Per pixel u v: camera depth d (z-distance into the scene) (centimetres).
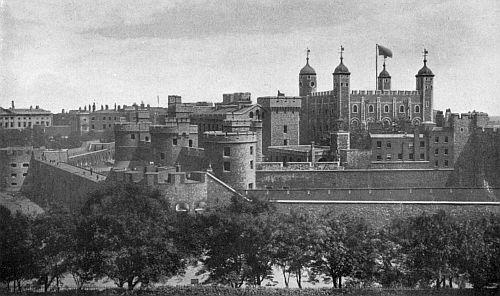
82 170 10800
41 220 6228
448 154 13275
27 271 6034
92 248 6022
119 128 12662
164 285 6291
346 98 16312
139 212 6431
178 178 8138
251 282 6272
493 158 12581
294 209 8338
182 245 6266
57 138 16712
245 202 6988
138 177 8512
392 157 13475
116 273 5884
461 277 6088
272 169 11194
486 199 10225
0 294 5891
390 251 6275
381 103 16850
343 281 6656
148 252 5966
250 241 6175
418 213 8275
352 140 14162
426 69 17112
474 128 13200
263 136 14188
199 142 14312
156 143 11631
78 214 6344
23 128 15538
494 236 6231
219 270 6194
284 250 6141
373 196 9850
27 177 13150
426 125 13662
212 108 15338
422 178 11769
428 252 6088
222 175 9725
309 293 5909
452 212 8238
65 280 6738
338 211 8325
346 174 11244
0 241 6012
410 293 5906
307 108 17775
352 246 6122
